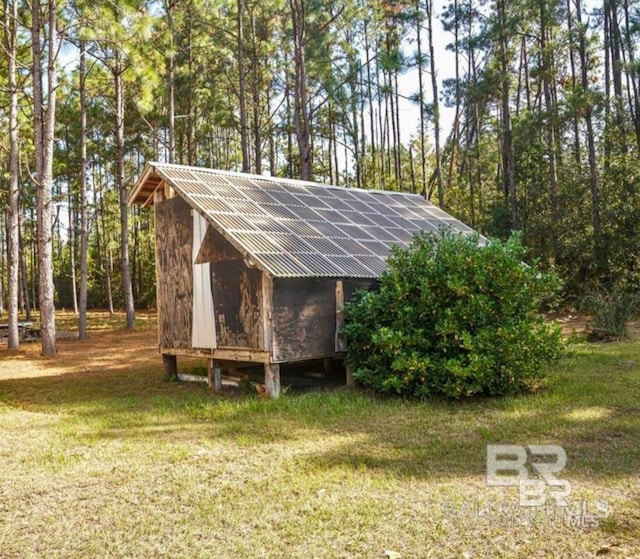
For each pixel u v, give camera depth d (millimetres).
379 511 3893
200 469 4953
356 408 7145
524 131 21141
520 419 6285
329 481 4516
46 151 14055
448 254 8086
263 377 9953
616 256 19766
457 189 28000
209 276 9055
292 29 21656
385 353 7785
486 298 7656
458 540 3449
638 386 7699
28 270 41469
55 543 3570
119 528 3770
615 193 20703
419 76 25016
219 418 6953
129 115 24531
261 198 10133
